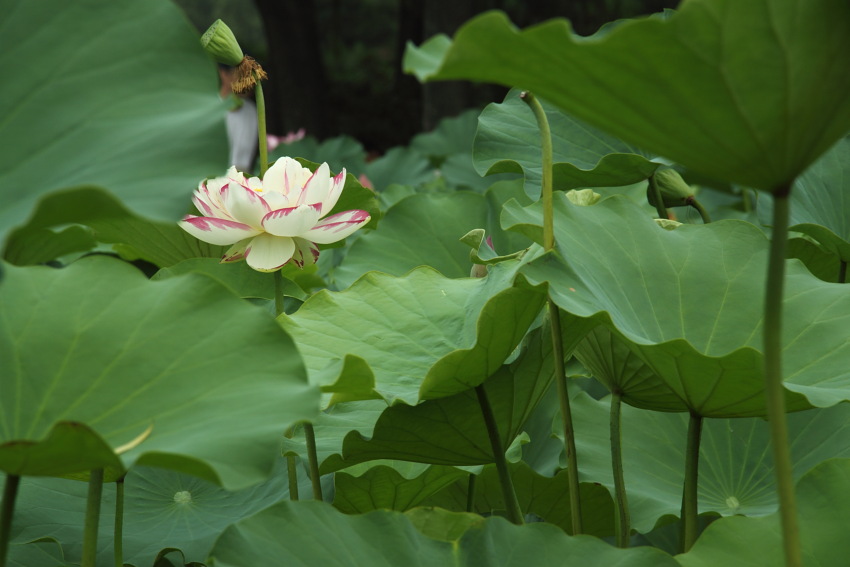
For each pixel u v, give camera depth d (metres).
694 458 2.44
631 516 2.69
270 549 2.15
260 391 2.06
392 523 2.23
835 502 2.30
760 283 2.60
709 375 2.28
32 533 2.55
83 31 2.05
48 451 1.87
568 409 2.44
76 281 2.22
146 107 2.00
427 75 1.89
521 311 2.37
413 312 2.67
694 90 1.86
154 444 1.99
